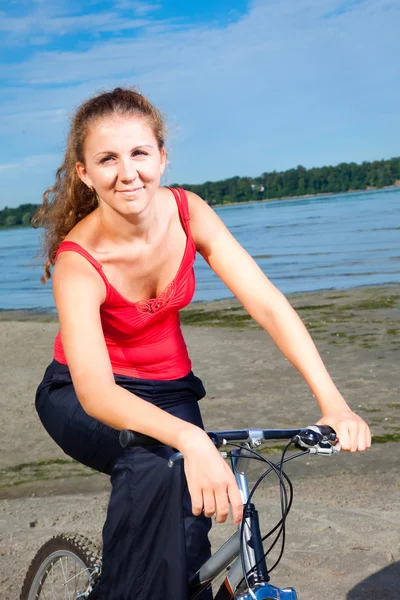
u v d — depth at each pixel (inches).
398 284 653.9
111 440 89.9
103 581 90.3
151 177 89.2
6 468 230.8
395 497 185.5
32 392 334.3
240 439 74.1
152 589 86.7
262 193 7711.6
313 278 791.7
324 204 4744.1
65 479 217.2
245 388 309.6
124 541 87.2
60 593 121.0
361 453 220.8
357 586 142.3
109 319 93.2
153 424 73.6
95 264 90.2
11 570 157.2
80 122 89.6
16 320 667.4
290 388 303.7
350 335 417.4
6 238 4933.6
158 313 94.9
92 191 101.3
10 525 183.2
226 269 100.0
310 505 183.8
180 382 98.4
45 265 106.5
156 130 90.6
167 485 84.9
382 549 156.8
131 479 86.6
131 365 97.0
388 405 268.4
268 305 96.4
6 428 276.1
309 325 466.3
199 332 478.0
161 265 95.1
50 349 457.7
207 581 86.8
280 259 1095.6
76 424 93.8
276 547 160.9
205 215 100.5
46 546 115.4
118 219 90.9
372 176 7628.0
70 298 87.0
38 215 105.3
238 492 70.0
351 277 762.2
